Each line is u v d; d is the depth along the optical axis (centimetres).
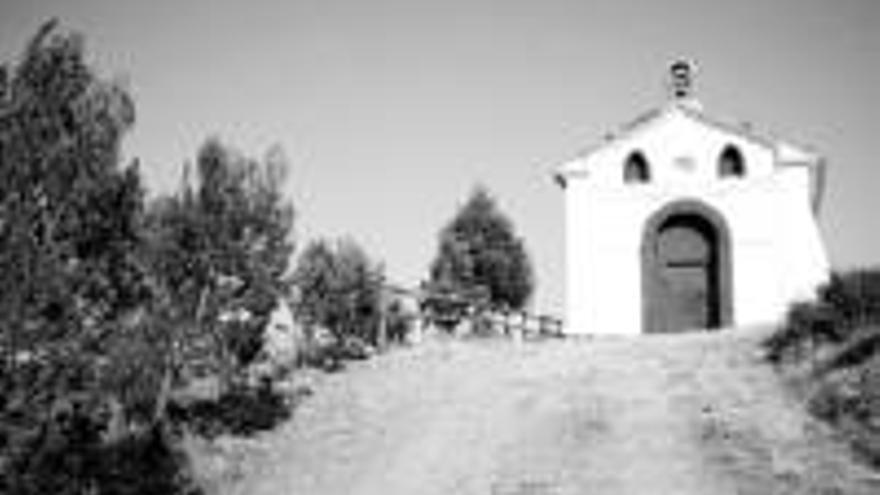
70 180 1326
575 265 3428
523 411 2095
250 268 1986
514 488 1673
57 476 1608
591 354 2573
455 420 2083
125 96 1419
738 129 3416
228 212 1966
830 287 2261
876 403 1762
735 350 2375
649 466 1708
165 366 1852
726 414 1912
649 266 3378
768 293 3284
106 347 1441
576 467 1742
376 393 2325
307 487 1784
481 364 2564
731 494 1552
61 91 1352
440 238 4278
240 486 1809
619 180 3475
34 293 1264
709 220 3381
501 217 4297
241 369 2145
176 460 1855
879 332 2002
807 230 3306
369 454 1928
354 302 2775
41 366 1308
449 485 1722
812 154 3350
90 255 1373
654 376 2258
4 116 1313
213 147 2017
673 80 3734
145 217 1503
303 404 2252
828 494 1509
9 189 1282
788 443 1730
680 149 3456
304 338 2642
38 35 1368
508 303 4197
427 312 3234
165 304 1833
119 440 1830
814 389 1942
